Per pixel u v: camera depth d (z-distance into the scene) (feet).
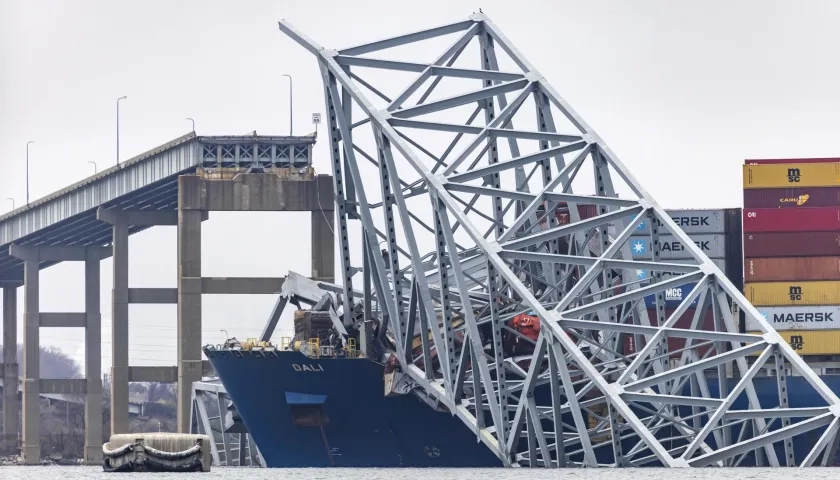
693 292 616.80
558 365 594.65
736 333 613.52
